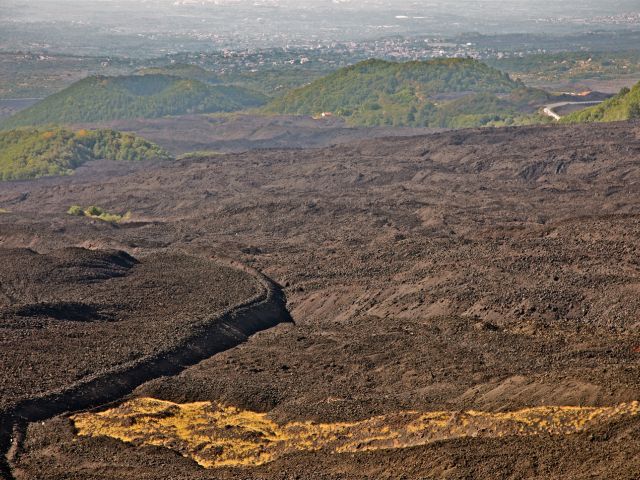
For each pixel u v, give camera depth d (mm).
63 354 138750
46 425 117062
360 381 123312
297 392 121438
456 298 150250
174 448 108750
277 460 101000
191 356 143250
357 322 151375
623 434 88250
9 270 187875
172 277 185625
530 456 88562
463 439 95500
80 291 178125
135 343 144500
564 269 156375
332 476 92562
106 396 128125
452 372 120062
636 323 132375
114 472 100688
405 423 103375
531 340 128250
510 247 178250
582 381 102750
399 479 90125
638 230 178625
